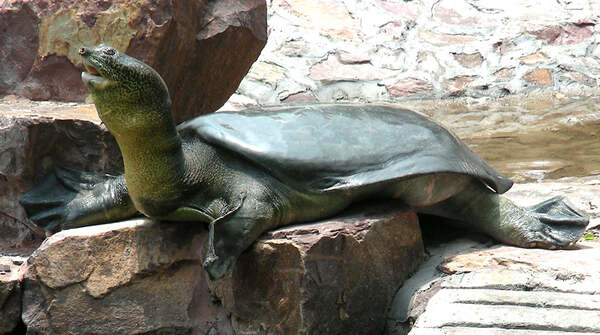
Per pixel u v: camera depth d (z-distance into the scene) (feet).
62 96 34.09
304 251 24.13
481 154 44.83
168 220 26.43
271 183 25.45
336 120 26.58
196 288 26.25
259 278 25.07
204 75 36.83
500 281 24.66
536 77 62.39
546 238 27.55
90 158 29.78
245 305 25.36
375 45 64.18
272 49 62.44
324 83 60.29
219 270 24.54
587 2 68.80
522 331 22.21
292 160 25.30
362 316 25.48
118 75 23.62
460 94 60.75
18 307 26.30
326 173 25.46
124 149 24.99
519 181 39.42
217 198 25.73
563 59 63.87
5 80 34.32
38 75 34.14
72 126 29.45
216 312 26.14
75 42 33.78
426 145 26.68
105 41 33.65
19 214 29.81
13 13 34.01
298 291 24.29
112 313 26.08
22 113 29.89
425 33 65.67
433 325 22.67
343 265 24.85
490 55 64.03
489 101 59.52
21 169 29.09
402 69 62.49
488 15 67.72
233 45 36.96
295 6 66.44
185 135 26.48
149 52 33.65
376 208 26.50
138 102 23.97
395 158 26.00
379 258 25.73
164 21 33.65
